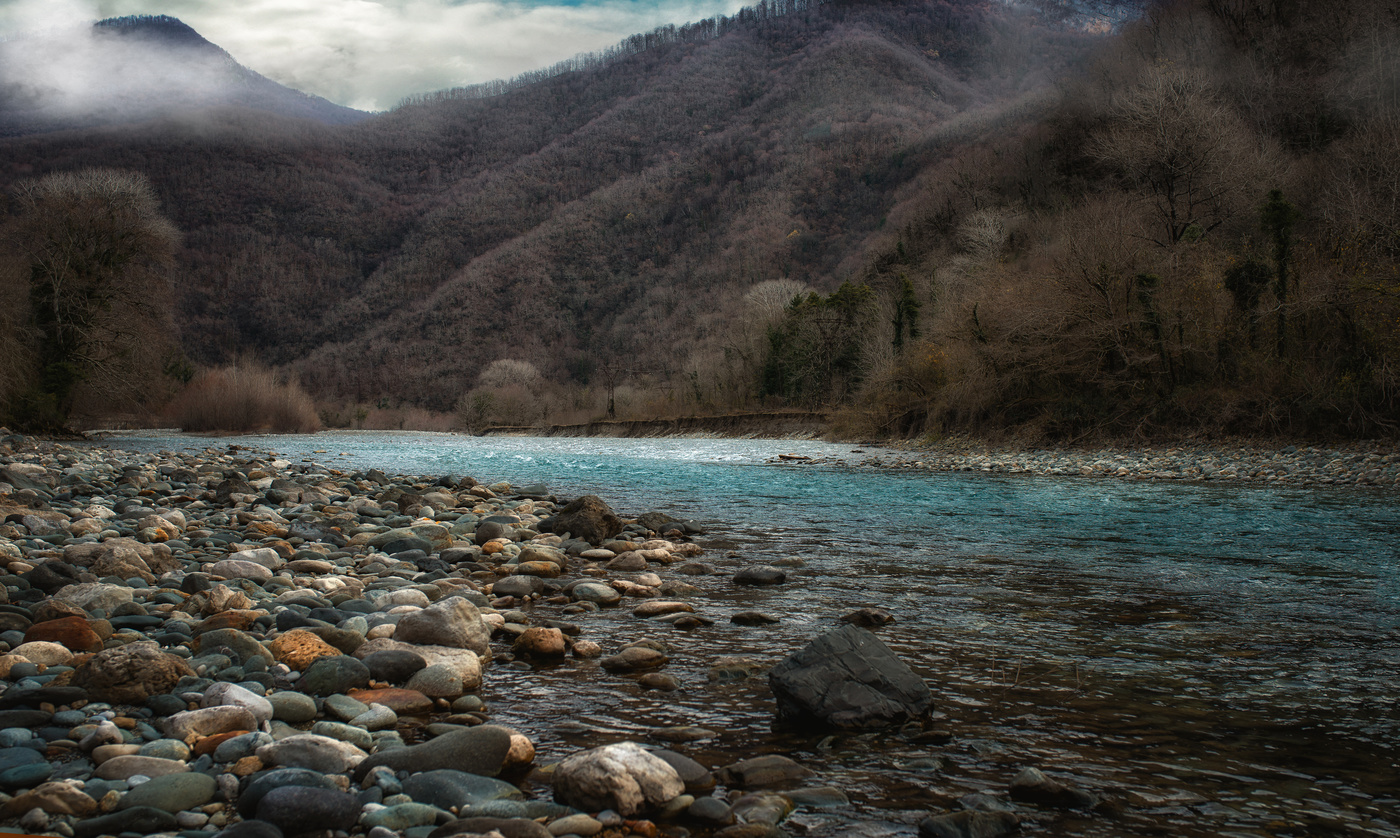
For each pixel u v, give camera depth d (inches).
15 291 1160.8
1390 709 161.2
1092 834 110.5
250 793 112.3
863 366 1857.8
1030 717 157.1
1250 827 113.1
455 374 5349.4
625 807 114.4
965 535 398.9
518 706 164.2
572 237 6624.0
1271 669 187.0
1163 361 1002.7
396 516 421.4
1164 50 2020.2
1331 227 968.3
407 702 160.6
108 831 103.0
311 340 6259.8
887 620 231.1
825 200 5546.3
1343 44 1571.1
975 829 108.9
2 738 128.7
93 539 291.9
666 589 271.3
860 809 118.6
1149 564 320.5
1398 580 288.2
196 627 193.8
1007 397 1171.9
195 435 1873.8
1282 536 391.2
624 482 722.8
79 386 1273.4
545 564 300.4
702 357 2886.3
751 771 129.6
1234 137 1186.6
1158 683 177.5
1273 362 909.2
